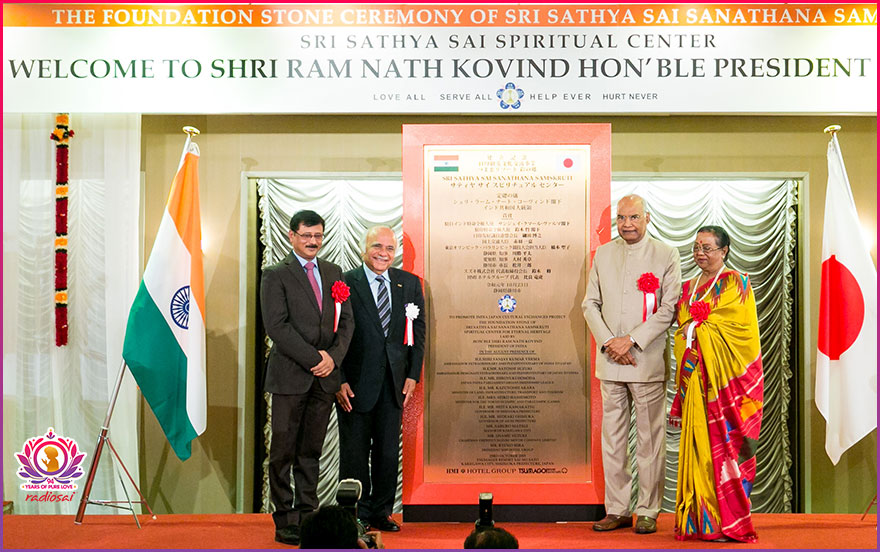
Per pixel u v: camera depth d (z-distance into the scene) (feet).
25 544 12.50
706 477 12.48
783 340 16.61
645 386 13.08
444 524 13.70
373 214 16.69
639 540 12.53
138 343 14.20
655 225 16.61
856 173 16.52
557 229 13.96
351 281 13.56
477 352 13.92
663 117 16.55
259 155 16.61
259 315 16.66
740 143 16.55
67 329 15.71
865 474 16.48
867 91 14.20
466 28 14.39
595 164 13.97
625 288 13.29
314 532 7.29
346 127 16.65
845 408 14.51
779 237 16.65
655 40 14.26
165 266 14.44
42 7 14.43
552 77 14.30
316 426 12.80
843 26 14.23
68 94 14.37
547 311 13.92
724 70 14.25
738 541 12.44
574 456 13.84
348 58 14.40
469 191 14.01
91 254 15.87
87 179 15.90
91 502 14.01
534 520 13.76
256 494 16.58
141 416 16.35
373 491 13.37
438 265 13.97
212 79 14.38
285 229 16.62
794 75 14.21
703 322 12.74
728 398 12.53
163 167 16.47
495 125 14.02
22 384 15.64
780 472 16.52
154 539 12.80
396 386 13.24
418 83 14.37
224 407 16.44
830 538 12.74
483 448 13.88
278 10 14.44
